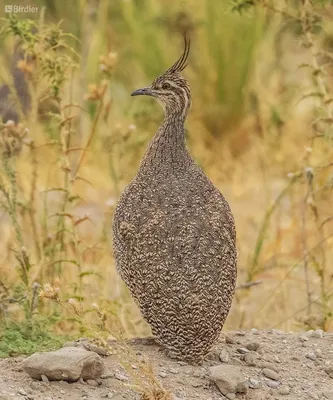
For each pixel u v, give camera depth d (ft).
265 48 101.45
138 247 46.85
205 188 49.32
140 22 103.09
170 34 103.81
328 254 71.05
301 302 66.90
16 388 42.63
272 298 65.57
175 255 46.06
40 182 78.48
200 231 46.85
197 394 43.96
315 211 63.00
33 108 62.18
